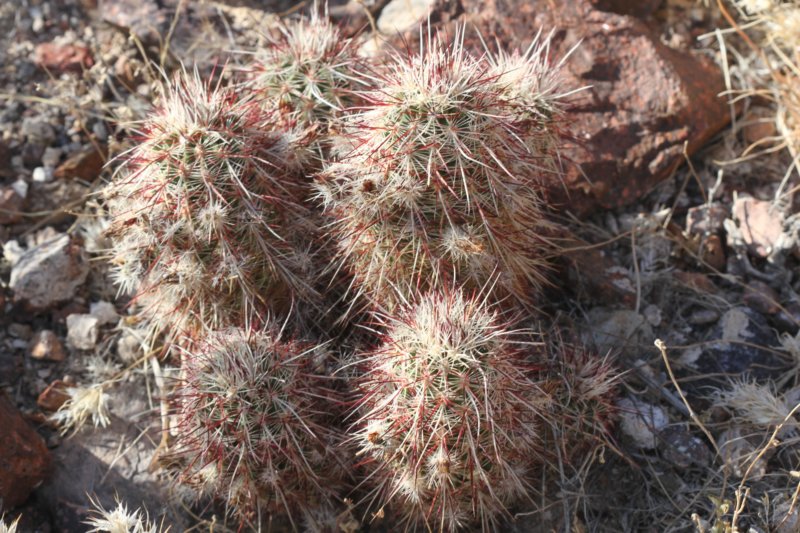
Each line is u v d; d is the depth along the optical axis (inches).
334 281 18.5
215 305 17.9
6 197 22.0
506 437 16.1
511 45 22.9
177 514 18.7
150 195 17.0
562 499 18.0
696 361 20.2
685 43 24.6
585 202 21.9
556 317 20.5
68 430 19.8
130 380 20.4
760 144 23.2
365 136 16.6
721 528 17.2
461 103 16.0
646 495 18.5
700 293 21.1
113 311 21.1
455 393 15.4
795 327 20.6
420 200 16.4
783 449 18.7
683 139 22.3
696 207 22.3
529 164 17.6
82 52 24.4
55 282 21.0
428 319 15.7
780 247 21.4
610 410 18.5
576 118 21.8
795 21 24.1
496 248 17.0
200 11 24.8
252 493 17.0
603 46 22.8
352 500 18.5
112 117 23.5
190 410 16.7
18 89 23.7
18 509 18.7
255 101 18.9
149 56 24.6
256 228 17.2
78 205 22.6
